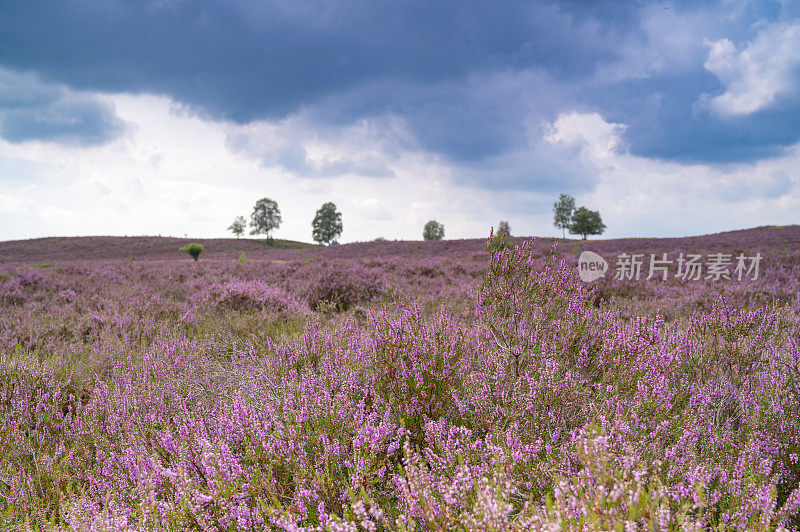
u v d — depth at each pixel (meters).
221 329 4.98
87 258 44.31
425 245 37.09
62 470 2.42
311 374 2.90
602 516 1.35
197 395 3.16
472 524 1.50
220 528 1.77
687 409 2.37
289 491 2.05
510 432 2.18
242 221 65.25
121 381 3.51
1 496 2.23
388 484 2.05
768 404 2.51
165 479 2.09
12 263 38.19
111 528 1.75
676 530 1.39
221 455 2.05
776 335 3.49
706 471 1.78
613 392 2.53
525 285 3.47
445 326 3.26
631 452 1.72
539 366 2.81
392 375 2.84
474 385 2.76
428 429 2.32
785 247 22.80
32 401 3.22
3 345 4.47
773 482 1.77
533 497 1.92
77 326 5.27
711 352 3.19
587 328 3.29
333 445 2.19
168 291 8.33
